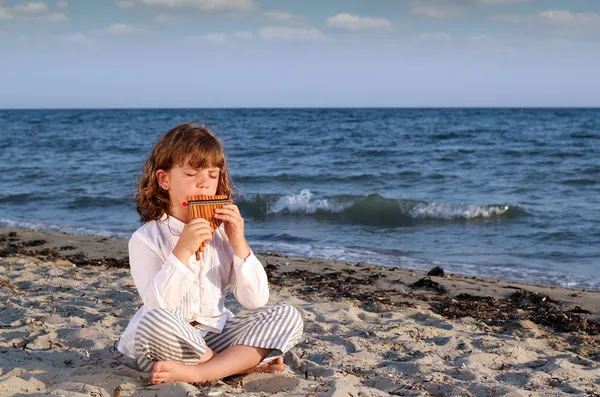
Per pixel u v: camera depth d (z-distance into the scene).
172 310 2.94
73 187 17.23
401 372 3.58
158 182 3.01
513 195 15.33
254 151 28.28
